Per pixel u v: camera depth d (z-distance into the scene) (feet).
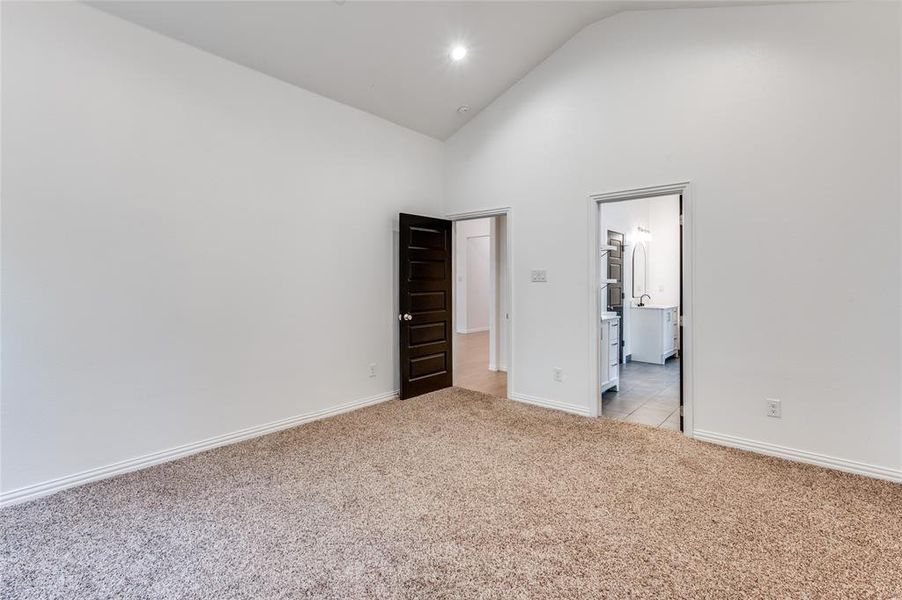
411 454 9.58
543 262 12.91
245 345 10.54
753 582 5.49
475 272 31.37
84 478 8.25
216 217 9.97
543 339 13.01
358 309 13.08
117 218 8.56
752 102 9.43
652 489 7.91
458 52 11.37
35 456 7.75
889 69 8.09
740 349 9.72
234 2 8.57
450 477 8.45
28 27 7.55
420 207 14.87
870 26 8.23
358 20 9.64
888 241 8.18
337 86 11.76
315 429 11.23
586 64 11.80
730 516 7.02
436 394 14.61
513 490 7.91
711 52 9.91
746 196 9.54
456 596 5.30
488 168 14.24
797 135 8.96
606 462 9.09
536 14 10.72
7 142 7.40
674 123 10.43
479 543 6.35
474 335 29.40
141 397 8.94
